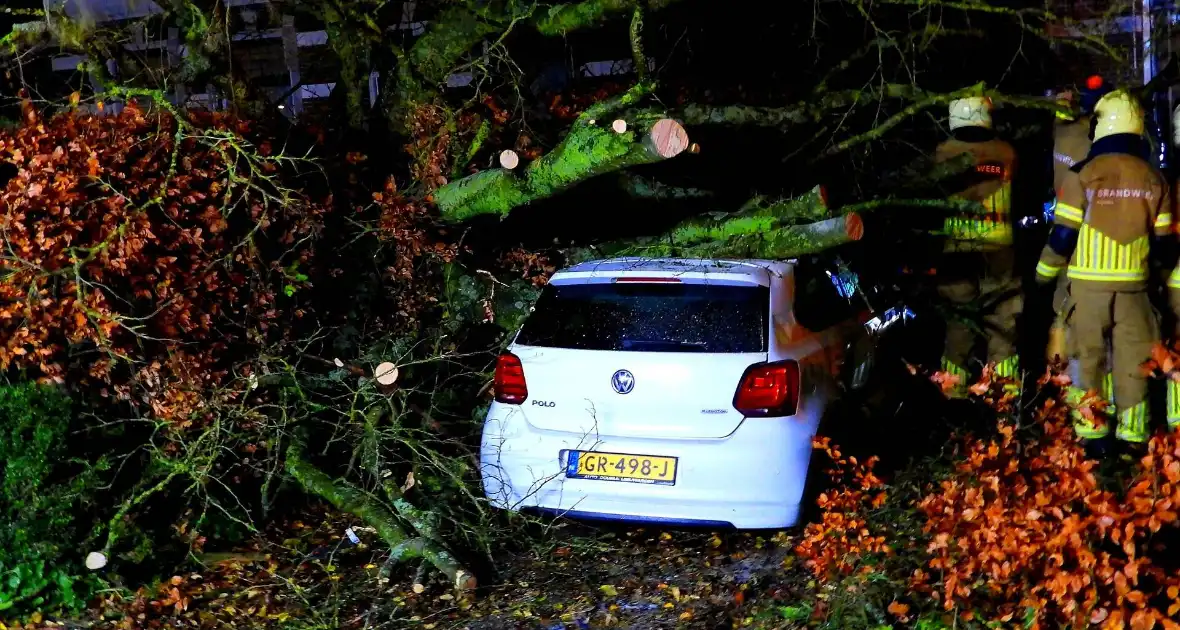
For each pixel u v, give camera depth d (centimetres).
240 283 545
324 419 605
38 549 430
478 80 808
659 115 531
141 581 463
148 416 513
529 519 493
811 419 484
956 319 692
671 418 475
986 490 371
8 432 432
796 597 440
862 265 729
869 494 495
